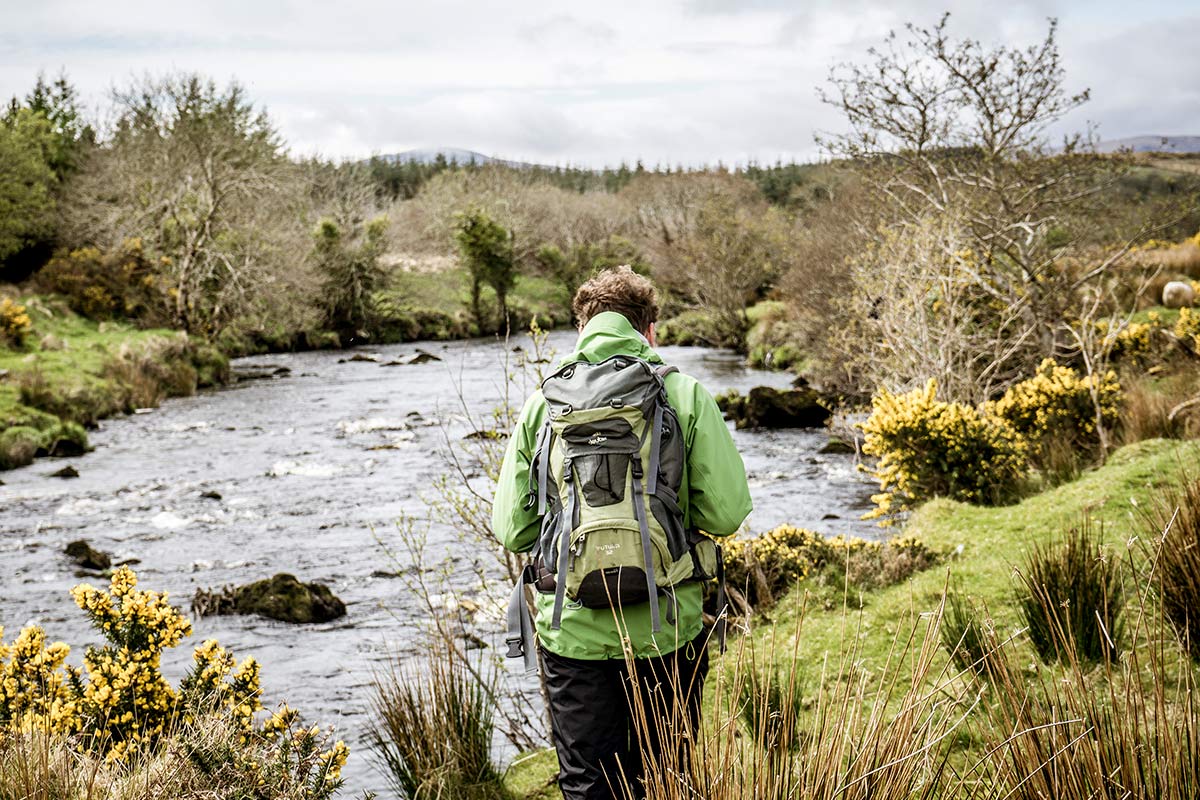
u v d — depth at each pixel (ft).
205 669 13.92
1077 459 29.63
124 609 13.97
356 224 166.50
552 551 8.44
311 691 22.15
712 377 83.66
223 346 115.44
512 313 157.99
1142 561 15.64
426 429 63.93
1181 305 54.49
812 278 75.77
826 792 7.28
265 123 122.62
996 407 35.19
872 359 47.37
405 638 25.23
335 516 40.88
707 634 9.00
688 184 203.21
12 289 99.19
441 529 37.22
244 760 11.18
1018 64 45.73
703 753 7.70
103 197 121.60
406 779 14.73
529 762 15.43
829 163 55.47
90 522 40.50
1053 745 7.52
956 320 44.98
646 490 8.18
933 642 7.48
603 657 8.51
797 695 13.55
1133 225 48.80
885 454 30.58
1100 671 12.38
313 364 109.09
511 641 9.15
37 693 13.15
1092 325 35.24
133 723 13.03
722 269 113.91
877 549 23.07
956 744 11.19
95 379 74.38
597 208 240.94
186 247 109.40
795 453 51.29
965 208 45.16
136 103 116.67
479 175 233.76
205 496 45.09
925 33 46.47
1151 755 7.70
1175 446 25.21
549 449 8.61
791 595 21.45
